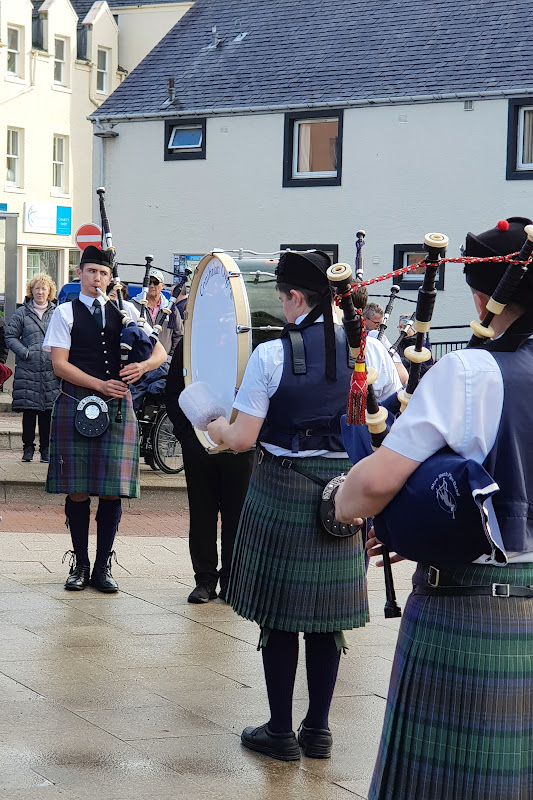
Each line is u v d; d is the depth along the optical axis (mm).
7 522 9312
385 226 20234
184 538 9008
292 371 4090
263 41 23031
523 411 2541
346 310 2760
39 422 11820
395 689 2703
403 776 2658
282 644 4223
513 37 20125
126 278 22953
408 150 19969
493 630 2586
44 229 35000
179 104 22312
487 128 19281
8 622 5914
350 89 20656
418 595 2701
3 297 17156
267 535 4180
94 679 4988
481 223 19406
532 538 2580
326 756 4246
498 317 2639
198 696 4832
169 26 37156
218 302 5023
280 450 4180
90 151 36969
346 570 4199
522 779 2596
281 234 21312
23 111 34500
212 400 4250
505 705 2578
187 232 22344
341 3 22984
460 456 2523
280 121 21250
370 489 2543
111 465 6582
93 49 36594
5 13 33688
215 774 4000
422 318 2744
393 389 4312
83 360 6629
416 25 21438
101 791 3775
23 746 4141
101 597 6609
